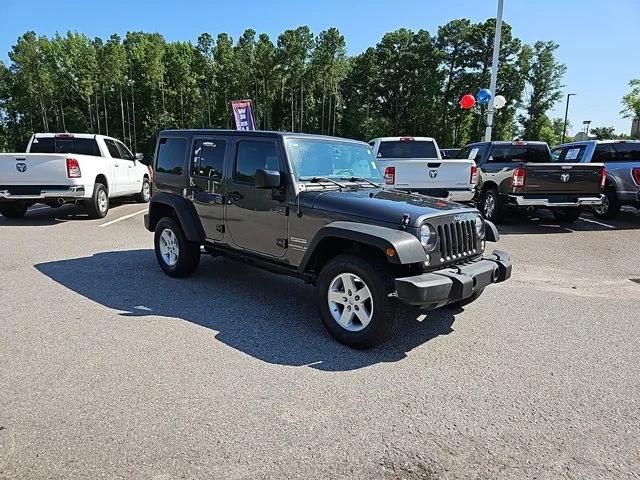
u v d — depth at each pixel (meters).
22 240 8.66
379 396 3.26
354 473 2.46
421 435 2.82
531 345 4.23
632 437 2.84
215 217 5.44
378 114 64.88
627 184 10.96
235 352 3.92
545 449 2.71
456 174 9.83
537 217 12.23
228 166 5.22
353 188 4.86
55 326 4.43
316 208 4.35
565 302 5.52
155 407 3.04
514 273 6.87
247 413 3.00
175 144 6.05
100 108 65.12
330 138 5.20
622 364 3.87
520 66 61.09
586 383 3.53
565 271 7.03
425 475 2.47
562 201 10.05
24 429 2.78
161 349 3.94
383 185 5.32
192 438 2.72
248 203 5.00
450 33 61.19
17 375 3.45
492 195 11.09
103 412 2.98
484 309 5.21
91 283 5.89
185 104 65.75
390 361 3.83
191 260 6.00
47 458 2.52
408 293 3.57
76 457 2.54
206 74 66.50
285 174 4.60
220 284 5.93
